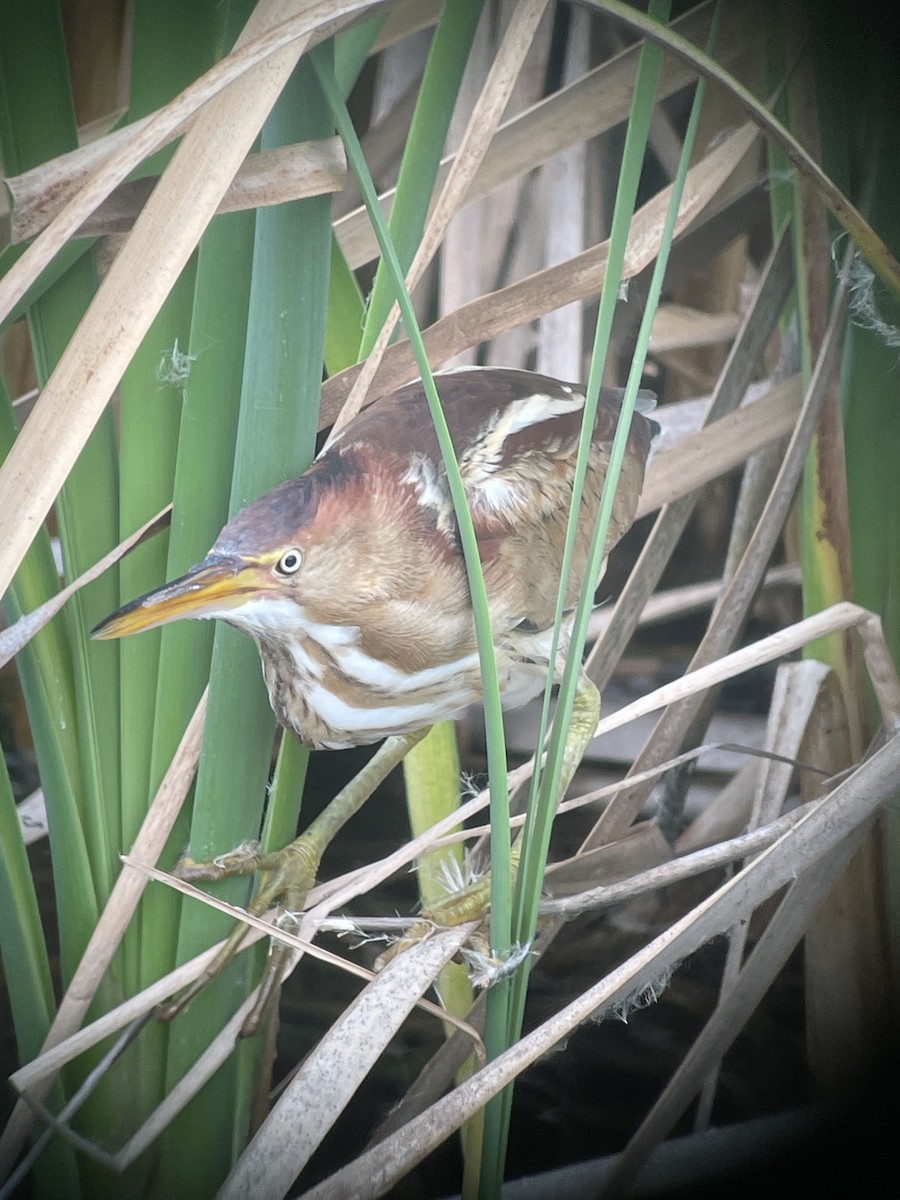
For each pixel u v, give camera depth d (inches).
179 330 72.8
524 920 65.6
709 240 126.5
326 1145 88.6
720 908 71.7
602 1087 94.9
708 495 163.9
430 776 93.4
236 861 73.6
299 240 65.6
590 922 116.4
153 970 76.9
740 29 112.3
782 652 85.5
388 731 81.5
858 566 96.2
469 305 76.8
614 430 92.8
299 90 64.7
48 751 72.2
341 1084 64.1
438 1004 103.0
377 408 80.2
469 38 73.3
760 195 123.4
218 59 70.7
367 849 123.5
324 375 89.0
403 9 117.1
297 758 78.3
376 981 67.3
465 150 68.3
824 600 96.0
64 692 73.6
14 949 73.9
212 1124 78.6
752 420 110.3
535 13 67.2
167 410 73.1
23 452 59.7
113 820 75.4
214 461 70.6
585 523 88.5
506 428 84.0
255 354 67.4
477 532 79.4
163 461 73.5
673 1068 97.0
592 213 140.5
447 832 92.7
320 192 64.7
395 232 75.4
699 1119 89.6
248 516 67.0
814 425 93.9
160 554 74.2
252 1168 62.9
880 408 94.3
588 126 102.0
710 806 123.9
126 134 64.9
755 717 139.3
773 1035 101.6
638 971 69.2
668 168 140.4
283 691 73.9
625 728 143.4
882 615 96.2
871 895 97.0
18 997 74.8
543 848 64.4
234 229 68.1
